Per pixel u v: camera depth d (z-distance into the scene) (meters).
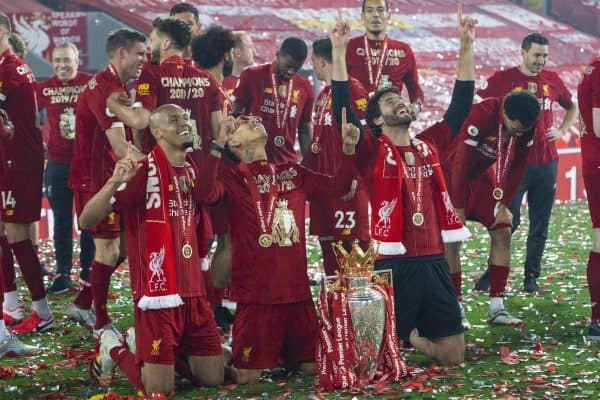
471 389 11.41
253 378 12.00
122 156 13.84
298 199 12.17
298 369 12.46
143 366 11.44
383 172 12.20
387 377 11.79
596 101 13.80
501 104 14.48
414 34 43.31
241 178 11.97
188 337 11.74
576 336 14.23
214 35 15.56
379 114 12.34
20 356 13.73
